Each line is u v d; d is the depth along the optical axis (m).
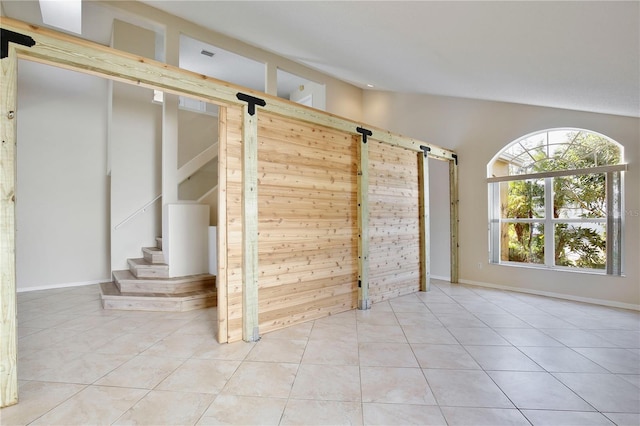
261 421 1.93
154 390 2.27
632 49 2.24
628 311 4.15
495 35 2.53
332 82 6.95
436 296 5.01
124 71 2.46
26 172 5.20
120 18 4.76
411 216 5.30
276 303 3.49
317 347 3.03
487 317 3.95
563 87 3.52
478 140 5.74
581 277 4.66
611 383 2.38
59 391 2.24
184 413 2.00
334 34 3.57
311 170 3.85
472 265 5.85
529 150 5.26
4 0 4.20
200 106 7.01
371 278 4.56
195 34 4.92
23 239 5.16
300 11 3.15
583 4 1.81
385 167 4.83
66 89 5.53
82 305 4.38
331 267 4.06
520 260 5.43
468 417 1.98
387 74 4.99
